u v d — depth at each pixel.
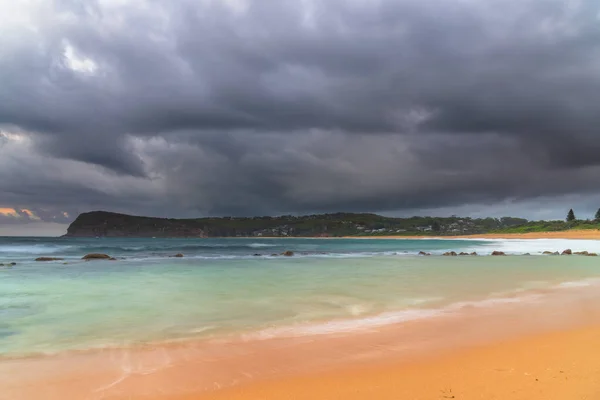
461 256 40.31
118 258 34.34
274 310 10.96
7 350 7.27
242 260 32.81
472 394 4.90
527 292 14.38
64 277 19.36
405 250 56.22
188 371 6.09
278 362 6.48
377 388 5.24
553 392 4.86
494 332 8.34
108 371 6.12
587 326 8.80
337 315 10.30
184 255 40.69
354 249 60.38
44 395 5.19
